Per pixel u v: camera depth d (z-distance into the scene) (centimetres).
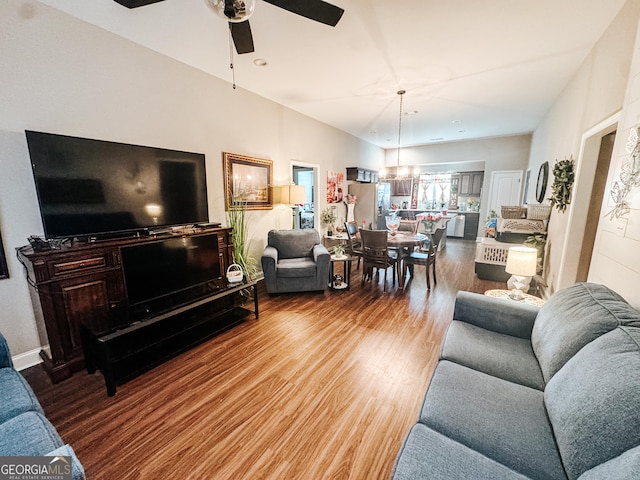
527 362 153
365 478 135
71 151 209
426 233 645
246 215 395
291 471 138
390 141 761
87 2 208
